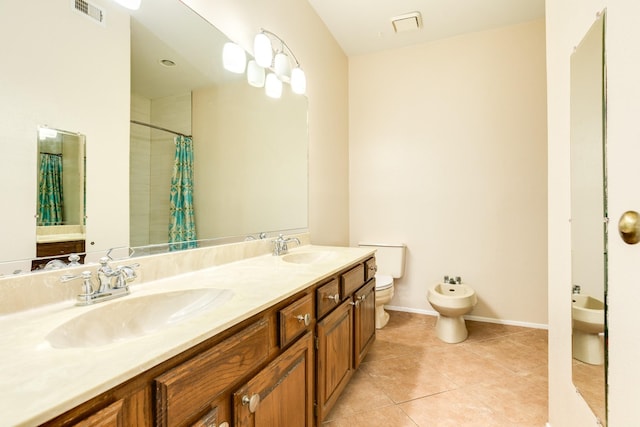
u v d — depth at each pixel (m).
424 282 2.93
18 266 0.81
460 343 2.31
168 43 1.27
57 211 0.90
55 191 0.90
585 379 0.98
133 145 1.13
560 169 1.19
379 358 2.09
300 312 1.11
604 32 0.82
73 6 0.95
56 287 0.85
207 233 1.47
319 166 2.55
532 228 2.58
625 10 0.73
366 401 1.62
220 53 1.52
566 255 1.14
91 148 1.00
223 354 0.74
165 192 1.26
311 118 2.42
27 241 0.83
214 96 1.51
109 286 0.93
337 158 2.91
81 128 0.97
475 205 2.74
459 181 2.79
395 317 2.85
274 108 1.97
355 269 1.72
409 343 2.32
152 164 1.21
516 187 2.62
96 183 1.01
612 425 0.79
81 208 0.96
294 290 1.04
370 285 1.97
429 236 2.90
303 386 1.14
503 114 2.65
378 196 3.08
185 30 1.35
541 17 2.52
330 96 2.76
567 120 1.12
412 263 2.97
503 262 2.66
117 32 1.08
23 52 0.83
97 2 1.02
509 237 2.64
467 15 2.49
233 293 0.98
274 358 0.97
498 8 2.41
